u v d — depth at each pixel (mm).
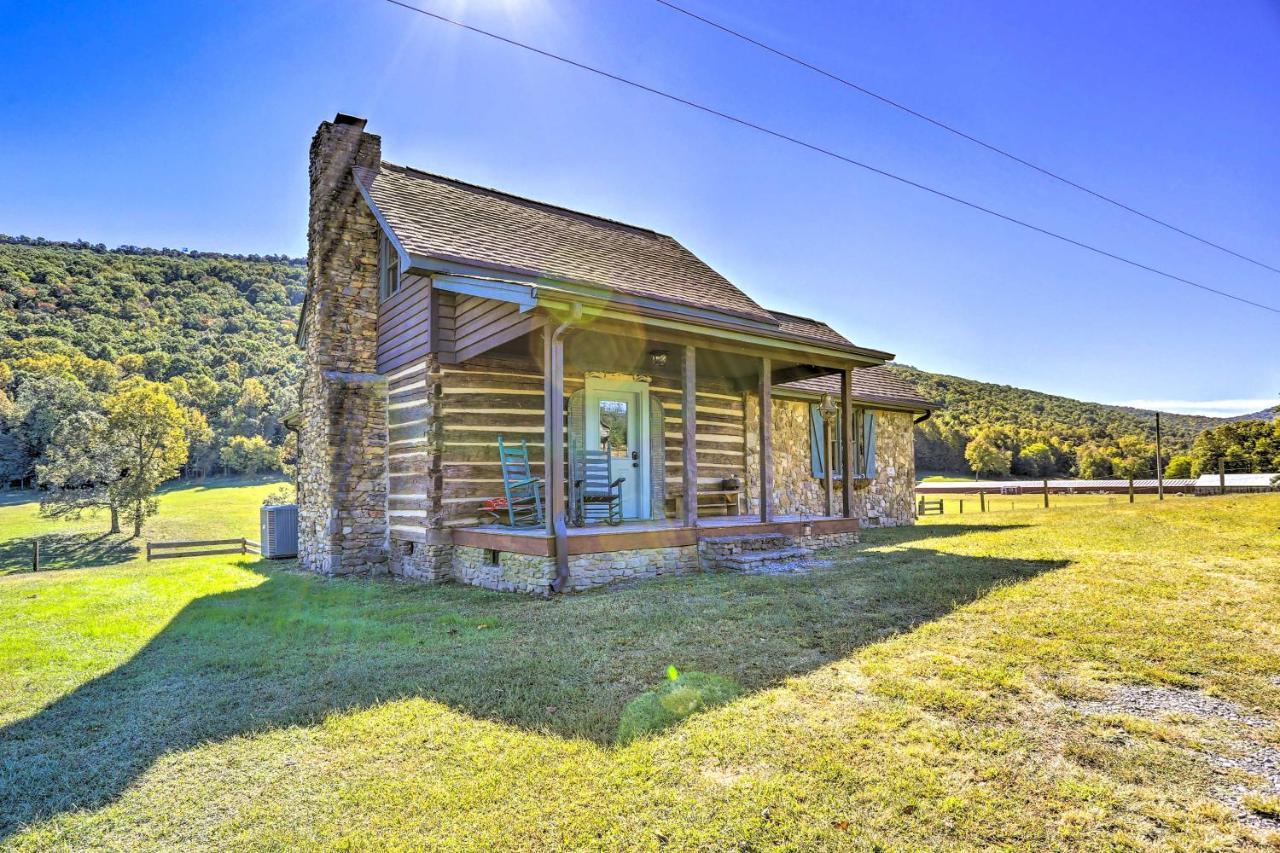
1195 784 2766
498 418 9172
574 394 9789
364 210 10797
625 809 2689
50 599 7891
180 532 31812
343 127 10641
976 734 3227
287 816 2744
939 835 2453
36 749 3461
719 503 11906
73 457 30141
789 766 2967
